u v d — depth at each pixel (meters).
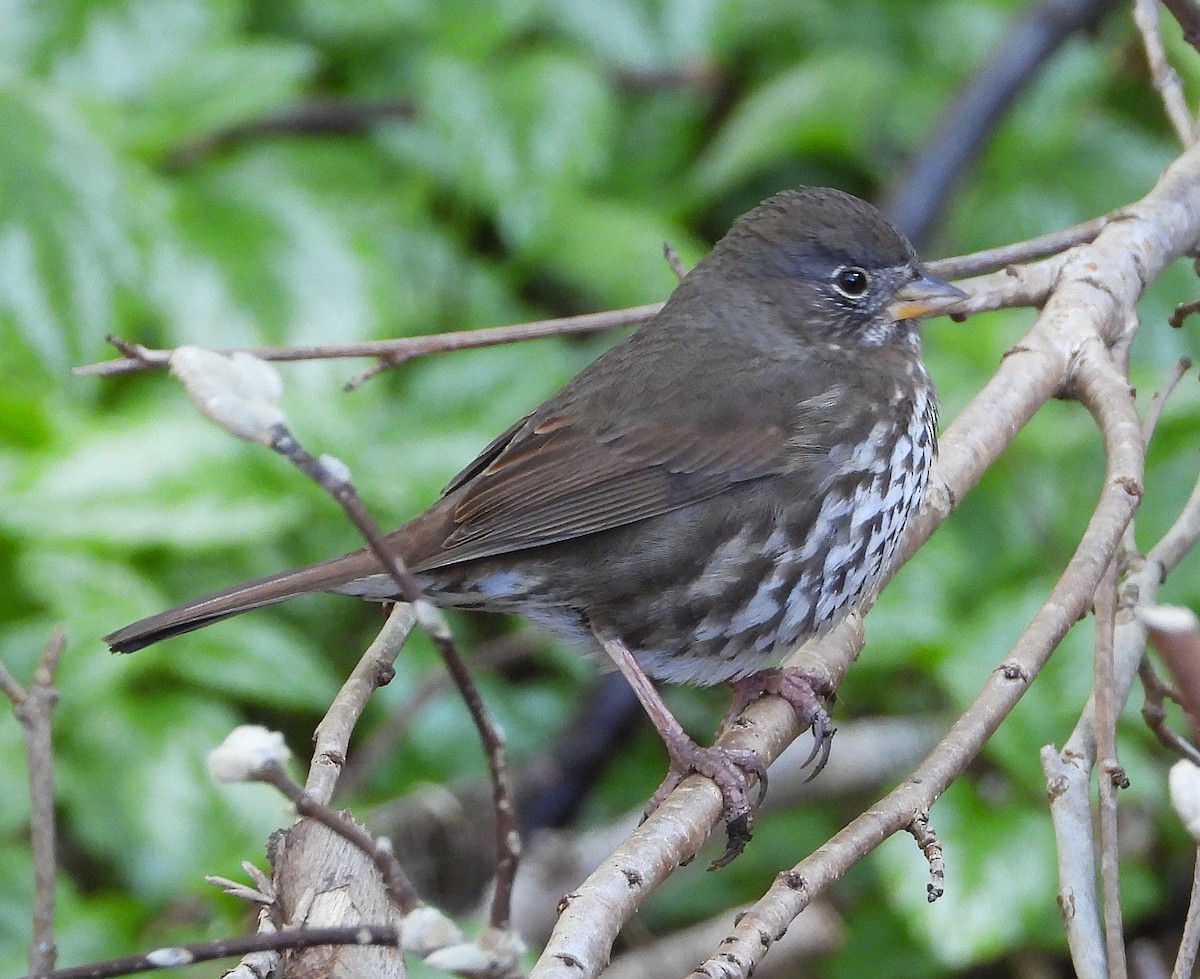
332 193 13.50
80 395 11.85
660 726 8.16
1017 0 15.04
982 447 8.77
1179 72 13.35
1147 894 10.98
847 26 15.04
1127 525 7.45
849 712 12.34
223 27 13.61
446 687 11.91
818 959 11.76
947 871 10.35
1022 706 10.49
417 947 4.71
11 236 11.85
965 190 14.16
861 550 8.73
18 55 13.27
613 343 13.48
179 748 10.34
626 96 14.60
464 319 13.25
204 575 11.53
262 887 6.58
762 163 14.20
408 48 14.55
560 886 11.91
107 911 9.98
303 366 12.15
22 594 11.05
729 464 8.61
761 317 9.06
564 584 8.67
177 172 13.38
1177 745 7.03
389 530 11.42
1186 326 13.18
